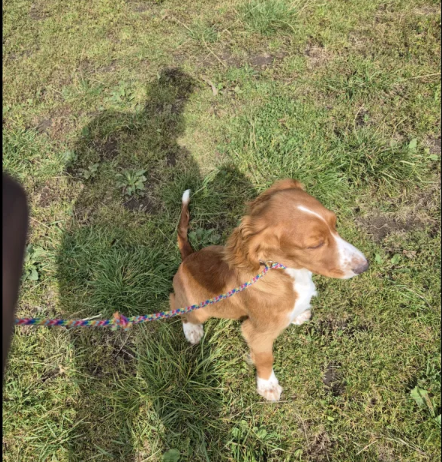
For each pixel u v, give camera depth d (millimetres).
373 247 999
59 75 1376
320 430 834
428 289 938
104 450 846
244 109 1224
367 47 1310
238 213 1076
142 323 960
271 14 1369
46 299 1015
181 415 857
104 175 1164
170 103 1263
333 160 1093
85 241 1067
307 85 1250
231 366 904
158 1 1512
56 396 896
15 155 1194
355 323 921
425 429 803
